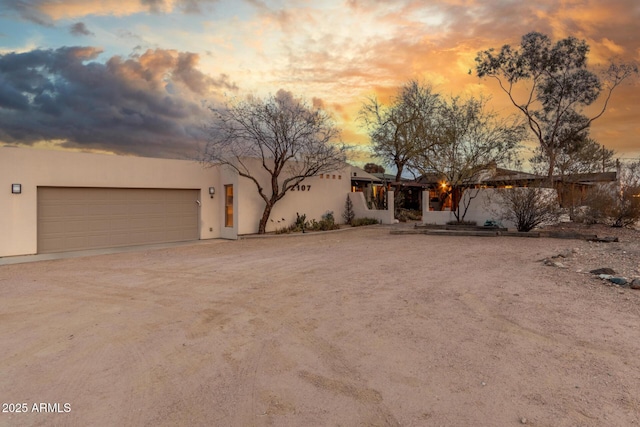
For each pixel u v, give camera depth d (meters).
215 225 17.36
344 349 4.13
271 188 17.86
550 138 21.36
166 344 4.42
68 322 5.29
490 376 3.41
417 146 21.86
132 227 14.95
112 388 3.38
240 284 7.46
